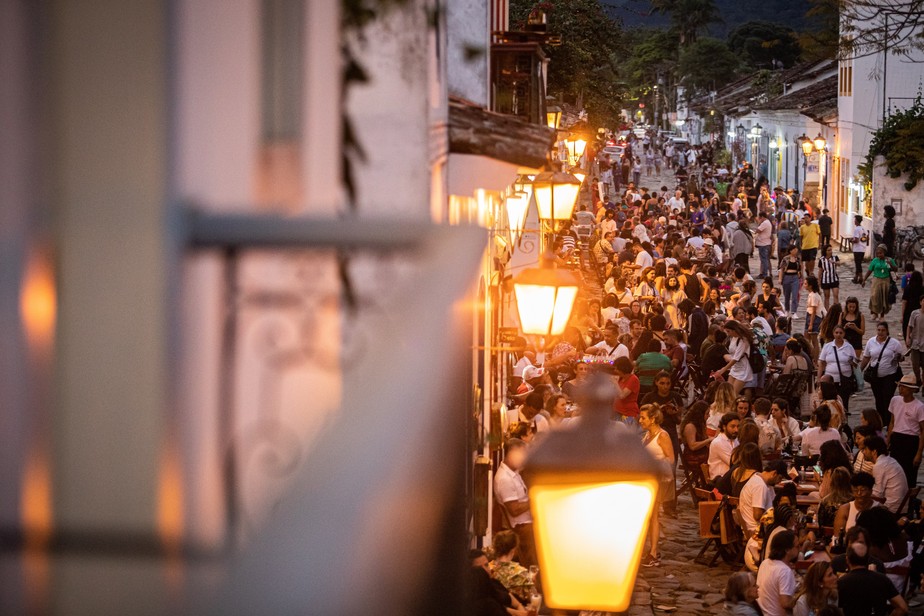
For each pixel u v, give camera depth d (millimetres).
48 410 2965
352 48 5750
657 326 19516
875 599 10164
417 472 2883
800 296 33312
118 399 2975
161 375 2969
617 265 28234
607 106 40094
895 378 18766
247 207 3467
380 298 3982
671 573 13250
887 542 11211
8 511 2943
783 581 10523
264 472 3447
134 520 2965
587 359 17344
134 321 2971
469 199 10242
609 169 66250
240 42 3424
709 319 22766
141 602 2938
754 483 12875
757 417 15234
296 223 3148
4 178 2924
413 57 6000
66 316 2969
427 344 3043
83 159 2965
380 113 6020
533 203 19094
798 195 47250
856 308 21156
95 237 2969
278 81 3789
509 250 13719
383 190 6020
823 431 14953
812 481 14367
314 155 4117
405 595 2742
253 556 2414
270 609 2373
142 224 2963
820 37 23391
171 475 2969
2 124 2916
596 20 34469
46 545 2953
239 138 3410
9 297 2926
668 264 25625
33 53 2943
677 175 63781
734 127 79438
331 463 2533
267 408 3514
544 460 3406
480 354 10523
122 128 2959
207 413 3139
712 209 43344
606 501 3426
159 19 2953
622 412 15867
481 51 11281
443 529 3225
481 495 10039
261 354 3545
